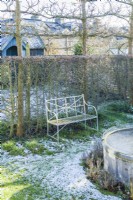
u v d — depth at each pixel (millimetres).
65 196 4414
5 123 7629
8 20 8164
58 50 16109
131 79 10344
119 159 4738
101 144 6086
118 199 4297
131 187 4336
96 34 8812
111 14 8859
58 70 7891
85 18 8383
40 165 5633
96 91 9094
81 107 8609
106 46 14594
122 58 10094
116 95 10227
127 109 9797
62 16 8016
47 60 7562
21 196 4418
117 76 10094
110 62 9719
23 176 5145
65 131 7582
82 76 8484
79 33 8633
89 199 4309
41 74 7586
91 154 5875
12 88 7160
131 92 10391
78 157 6012
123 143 5285
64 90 8281
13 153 6195
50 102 7859
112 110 9742
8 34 6953
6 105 7832
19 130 7152
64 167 5488
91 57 8656
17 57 6930
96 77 9031
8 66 6883
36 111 7594
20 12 6922
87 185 4742
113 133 5977
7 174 5223
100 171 5047
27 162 5797
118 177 4828
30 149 6375
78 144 6863
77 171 5281
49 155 6172
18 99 7066
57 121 6836
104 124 8344
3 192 4539
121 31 10961
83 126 7965
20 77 6996
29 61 7176
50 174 5195
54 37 8898
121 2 9383
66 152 6336
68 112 8383
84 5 8281
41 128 7539
